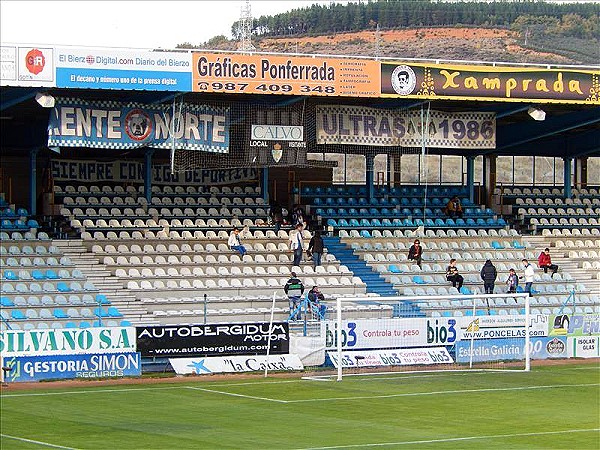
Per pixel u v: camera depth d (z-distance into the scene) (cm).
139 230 5056
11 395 3294
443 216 5925
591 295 5331
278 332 3975
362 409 3116
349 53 16688
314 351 4022
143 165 5491
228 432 2698
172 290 4612
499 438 2667
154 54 4312
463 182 6309
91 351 3678
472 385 3653
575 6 17300
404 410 3108
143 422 2838
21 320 4066
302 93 4572
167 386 3541
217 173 5656
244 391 3453
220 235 5159
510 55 16700
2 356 3538
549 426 2867
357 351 4044
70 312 4222
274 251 5150
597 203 6431
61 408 3056
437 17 17638
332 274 5044
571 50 16775
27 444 2489
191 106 4675
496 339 4309
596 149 6234
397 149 5381
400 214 5850
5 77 4088
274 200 5888
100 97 4634
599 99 4994
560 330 4450
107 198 5328
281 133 4922
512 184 6588
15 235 4719
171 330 3809
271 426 2800
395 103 5125
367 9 17512
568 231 5959
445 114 5203
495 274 5047
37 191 5469
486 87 4822
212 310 4534
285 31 17162
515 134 5825
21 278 4403
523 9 17500
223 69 4438
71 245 4788
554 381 3778
